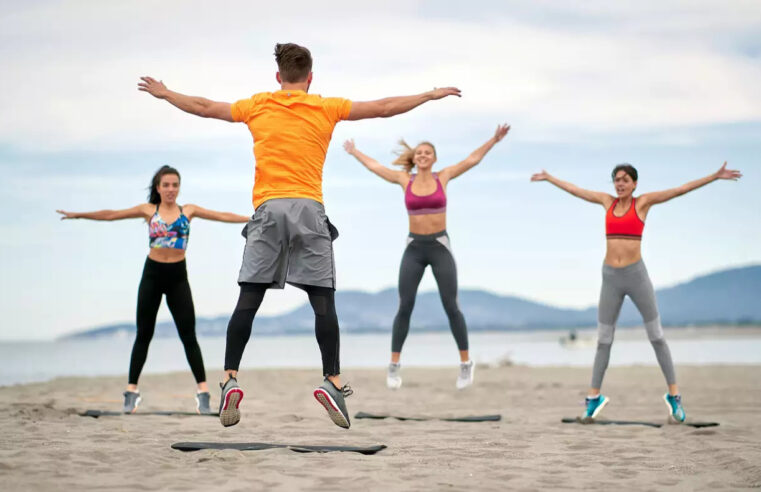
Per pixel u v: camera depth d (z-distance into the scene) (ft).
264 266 12.98
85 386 36.06
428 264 24.32
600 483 12.43
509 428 19.79
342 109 13.56
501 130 24.45
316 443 16.34
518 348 178.81
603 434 18.62
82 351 216.95
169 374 47.73
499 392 35.17
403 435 18.07
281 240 12.98
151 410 23.77
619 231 21.61
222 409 12.73
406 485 11.77
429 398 31.71
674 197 21.31
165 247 21.89
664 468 13.87
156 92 13.67
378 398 31.65
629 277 21.39
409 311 24.34
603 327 21.83
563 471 13.47
